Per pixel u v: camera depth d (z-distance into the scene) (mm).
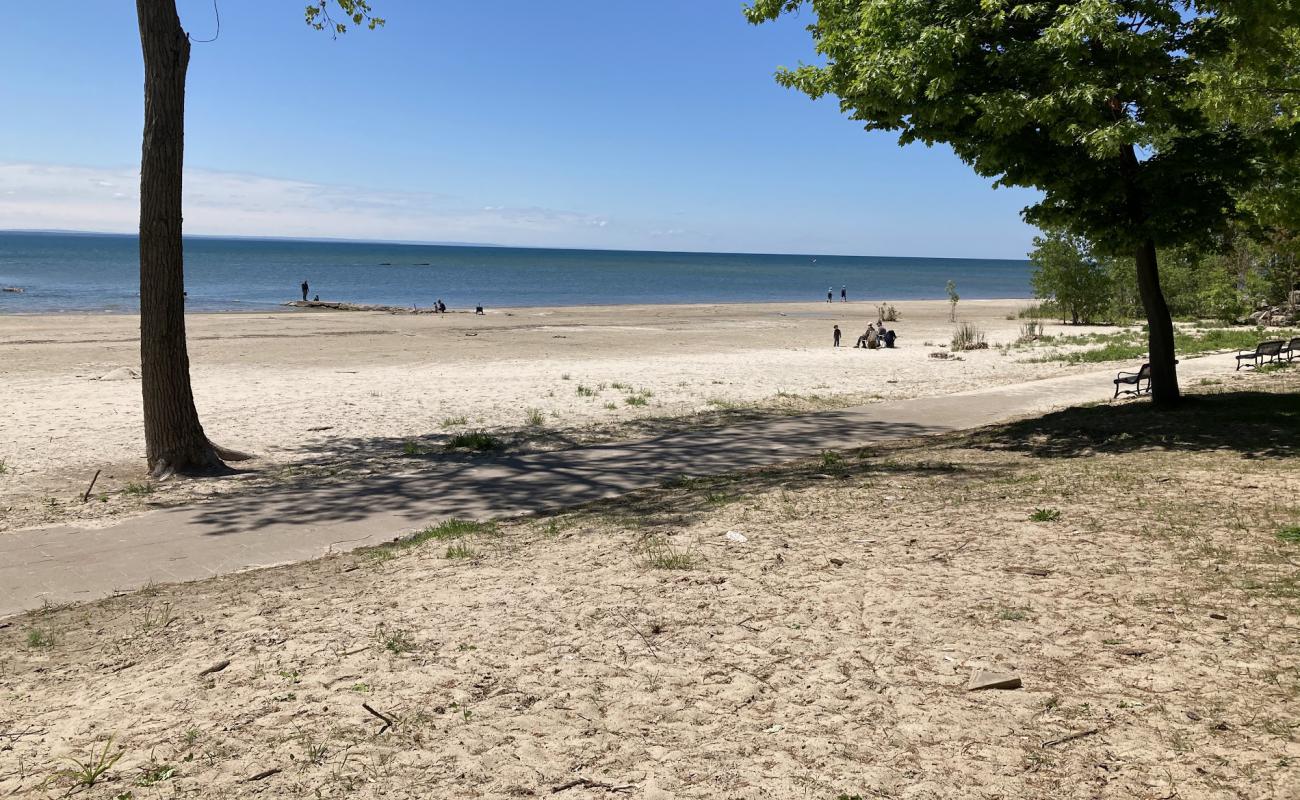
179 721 4266
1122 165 12062
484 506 9945
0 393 19609
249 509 9984
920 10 11344
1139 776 3432
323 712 4297
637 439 14266
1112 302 45344
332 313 52625
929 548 6730
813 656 4777
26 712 4543
